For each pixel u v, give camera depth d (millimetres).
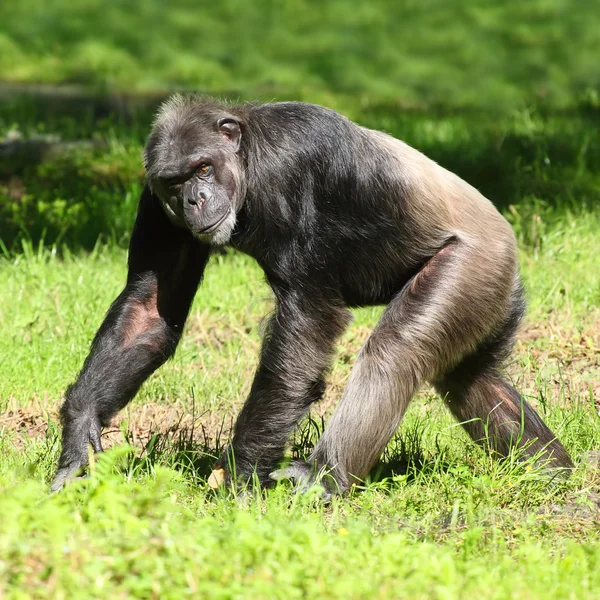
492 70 90438
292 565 13727
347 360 29625
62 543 13508
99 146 54406
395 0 107000
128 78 91188
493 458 22141
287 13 105125
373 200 20547
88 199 44062
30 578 12969
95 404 20125
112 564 13281
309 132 20406
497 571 15305
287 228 20250
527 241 39062
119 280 35250
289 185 20203
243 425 20094
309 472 19547
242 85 89125
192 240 21609
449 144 54312
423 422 24000
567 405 25578
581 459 22281
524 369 28219
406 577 14227
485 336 21078
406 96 83500
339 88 88000
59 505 15680
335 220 20422
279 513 17609
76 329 30750
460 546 16953
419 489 20219
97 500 15453
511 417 22078
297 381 20109
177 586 13320
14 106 66812
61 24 103938
